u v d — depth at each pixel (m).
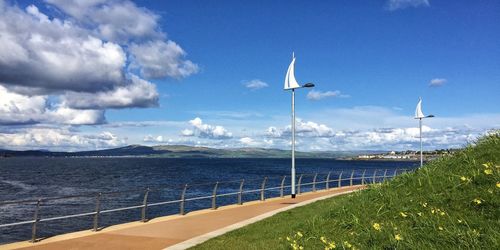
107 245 10.83
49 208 35.16
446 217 7.98
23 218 29.78
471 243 6.61
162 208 34.22
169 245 10.86
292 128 24.36
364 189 11.91
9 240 22.55
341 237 8.86
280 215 15.24
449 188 9.41
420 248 6.89
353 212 10.14
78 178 79.56
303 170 114.00
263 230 12.30
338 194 22.58
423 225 7.92
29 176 86.94
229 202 36.84
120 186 60.22
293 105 24.45
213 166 155.12
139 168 135.25
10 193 50.38
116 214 31.16
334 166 155.75
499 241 6.39
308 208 16.73
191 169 125.12
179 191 47.69
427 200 9.16
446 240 6.94
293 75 24.30
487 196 8.17
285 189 48.62
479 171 9.45
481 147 11.23
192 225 14.24
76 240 11.49
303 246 8.92
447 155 11.84
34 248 10.42
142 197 41.97
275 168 133.00
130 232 12.81
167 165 171.88
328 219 10.55
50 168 135.00
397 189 10.63
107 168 135.38
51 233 24.27
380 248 7.52
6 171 110.38
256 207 19.48
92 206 35.97
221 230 12.62
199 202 37.44
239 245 10.41
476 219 7.46
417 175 11.11
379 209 9.59
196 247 10.34
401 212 8.86
